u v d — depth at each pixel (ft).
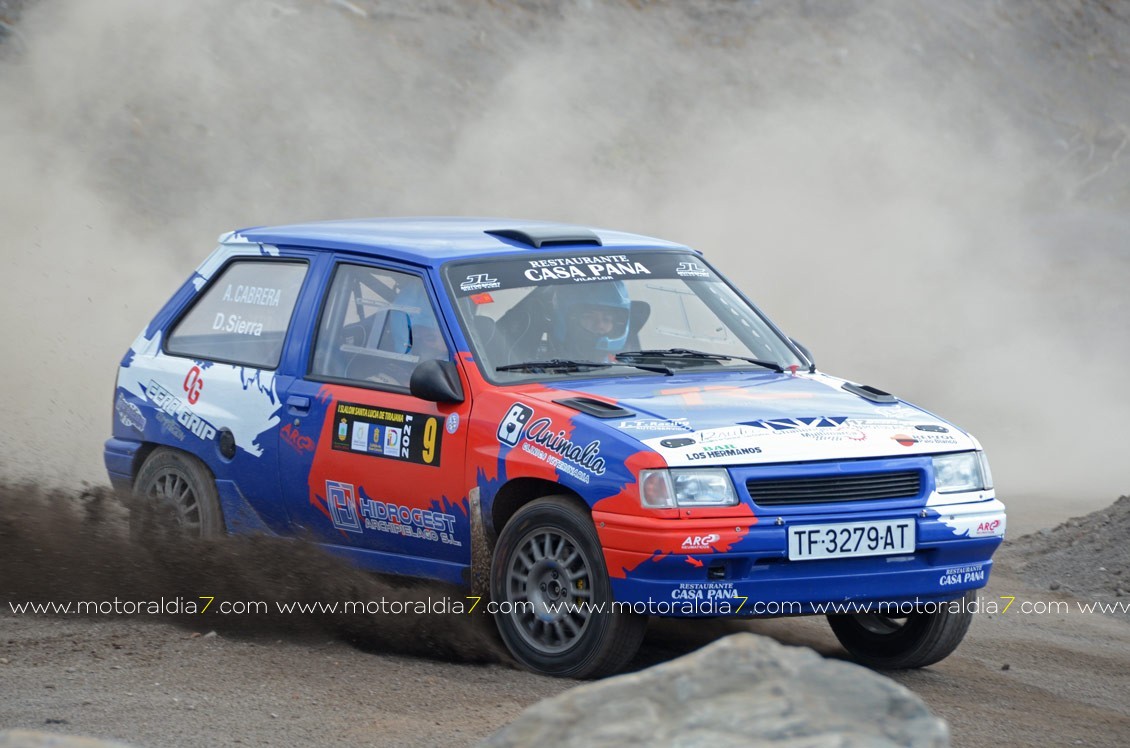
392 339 51.65
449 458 48.14
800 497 43.57
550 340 51.06
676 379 50.42
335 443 51.70
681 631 53.72
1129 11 312.71
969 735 40.37
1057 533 74.84
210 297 59.31
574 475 44.16
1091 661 51.70
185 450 57.00
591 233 56.24
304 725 38.58
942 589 45.32
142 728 37.78
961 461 46.24
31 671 43.32
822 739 22.89
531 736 23.91
